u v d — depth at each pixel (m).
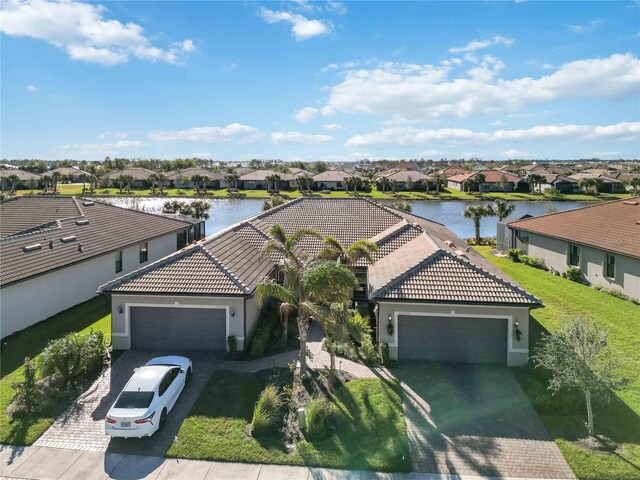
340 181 114.31
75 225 28.58
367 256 19.08
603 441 12.66
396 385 15.91
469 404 14.78
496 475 11.47
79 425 13.67
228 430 13.28
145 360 17.97
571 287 28.20
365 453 12.20
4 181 100.06
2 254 21.69
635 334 20.28
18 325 20.92
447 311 17.67
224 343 18.88
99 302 25.80
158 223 35.84
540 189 107.19
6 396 15.21
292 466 11.82
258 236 27.17
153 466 11.80
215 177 119.25
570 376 12.71
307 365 17.52
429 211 77.38
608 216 31.70
